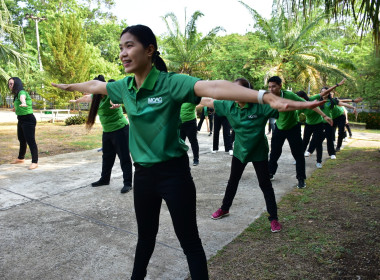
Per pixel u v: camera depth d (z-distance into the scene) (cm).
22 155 632
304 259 251
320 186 459
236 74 2188
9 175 532
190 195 165
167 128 155
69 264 249
